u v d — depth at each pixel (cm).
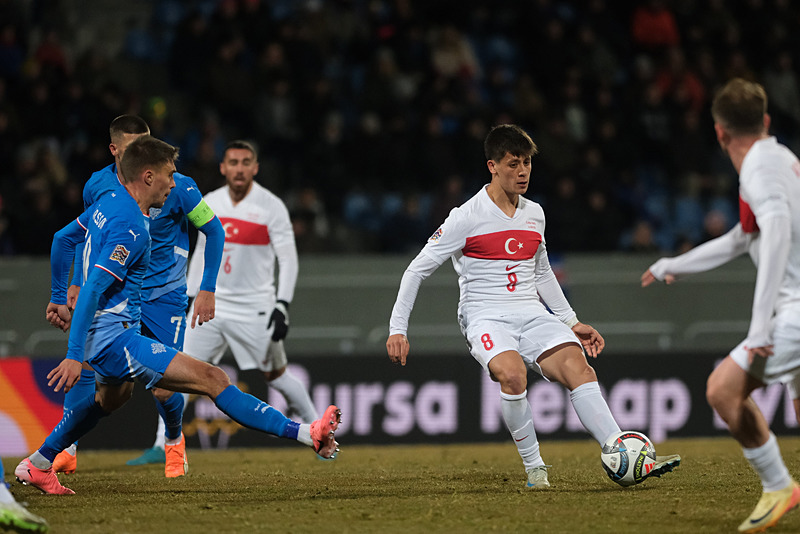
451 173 4634
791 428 3588
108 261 1652
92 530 1467
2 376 3259
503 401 1881
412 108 4859
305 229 4131
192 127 4669
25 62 4747
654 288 3888
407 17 5112
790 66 5509
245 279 2600
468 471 2303
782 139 5391
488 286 1928
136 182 1723
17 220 3953
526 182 1888
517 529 1453
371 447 3381
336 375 3422
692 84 5203
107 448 3256
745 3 5662
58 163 4206
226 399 1727
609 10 5588
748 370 1430
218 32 4825
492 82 5041
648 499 1720
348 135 4956
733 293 3919
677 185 4966
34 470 1858
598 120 4909
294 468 2469
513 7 5456
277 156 4738
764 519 1418
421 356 3466
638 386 3581
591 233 4359
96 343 1728
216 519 1555
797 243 1417
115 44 5416
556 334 1906
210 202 2617
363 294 3750
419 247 4297
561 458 2716
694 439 3566
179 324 2136
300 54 4906
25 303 3566
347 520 1538
